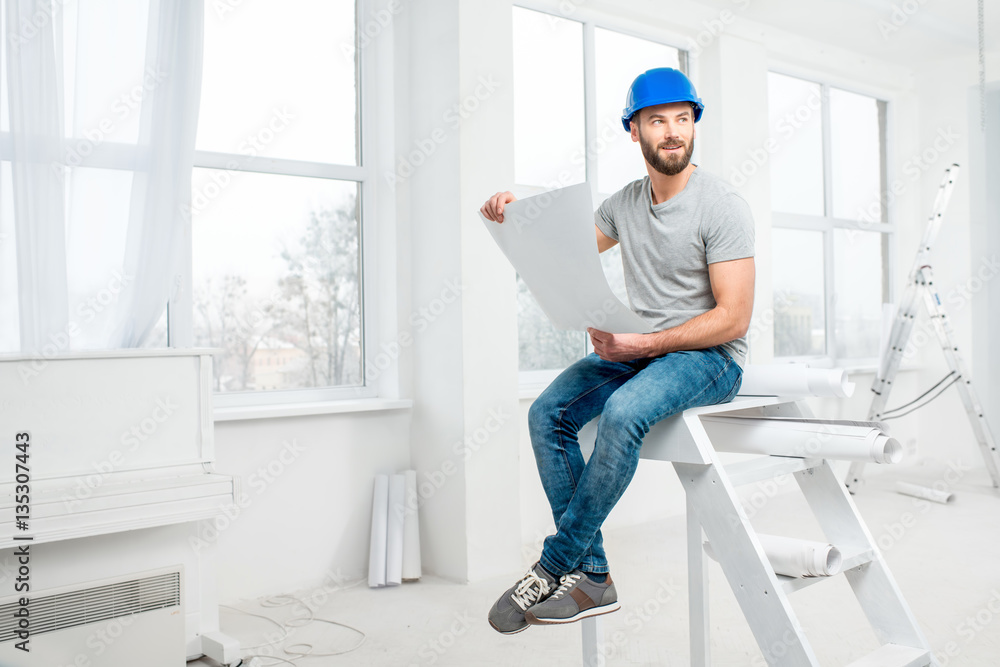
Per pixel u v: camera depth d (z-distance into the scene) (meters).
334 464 2.90
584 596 1.56
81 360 1.98
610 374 1.73
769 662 1.44
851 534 1.70
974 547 3.21
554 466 1.66
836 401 4.74
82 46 2.27
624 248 1.77
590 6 3.61
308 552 2.83
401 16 3.09
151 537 2.11
